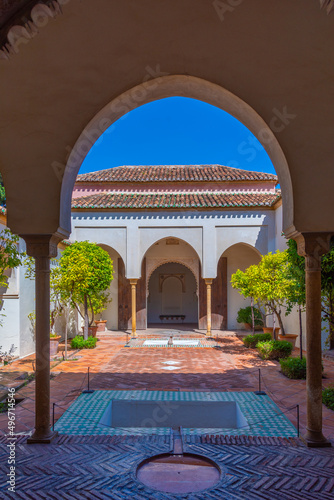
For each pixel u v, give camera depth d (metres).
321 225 4.64
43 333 4.90
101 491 3.78
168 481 4.02
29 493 3.73
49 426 5.00
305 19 4.35
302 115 4.53
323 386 7.64
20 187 4.72
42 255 4.84
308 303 4.84
